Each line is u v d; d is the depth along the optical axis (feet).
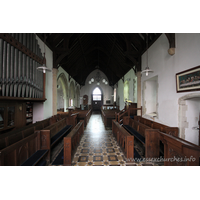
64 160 12.53
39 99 18.69
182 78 14.48
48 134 12.85
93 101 78.02
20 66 14.43
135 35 26.45
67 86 43.55
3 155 7.84
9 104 15.21
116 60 44.62
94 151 16.30
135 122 21.36
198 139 15.20
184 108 14.88
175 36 15.70
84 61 53.83
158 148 13.43
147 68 15.71
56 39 25.93
